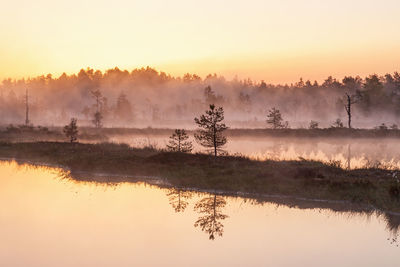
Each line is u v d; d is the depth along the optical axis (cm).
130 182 2583
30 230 1494
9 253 1248
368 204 1936
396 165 3017
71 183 2527
